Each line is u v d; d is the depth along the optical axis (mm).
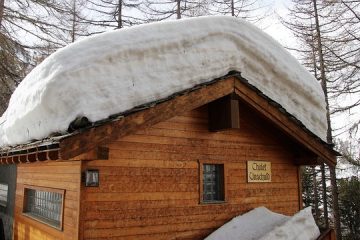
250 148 6812
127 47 5020
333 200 14922
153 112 4734
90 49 4789
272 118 6305
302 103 7844
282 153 7355
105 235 4707
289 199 7273
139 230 5043
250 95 6016
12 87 14195
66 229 4832
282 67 7418
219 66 6125
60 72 4559
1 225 8430
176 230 5461
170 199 5473
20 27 13258
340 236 14453
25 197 6953
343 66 15188
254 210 6512
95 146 4012
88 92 4504
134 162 5152
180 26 5773
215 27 6246
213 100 5605
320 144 6875
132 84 4949
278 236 5527
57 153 3875
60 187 5199
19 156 5086
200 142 6047
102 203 4746
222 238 5652
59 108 4492
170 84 5359
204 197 6105
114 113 4582
